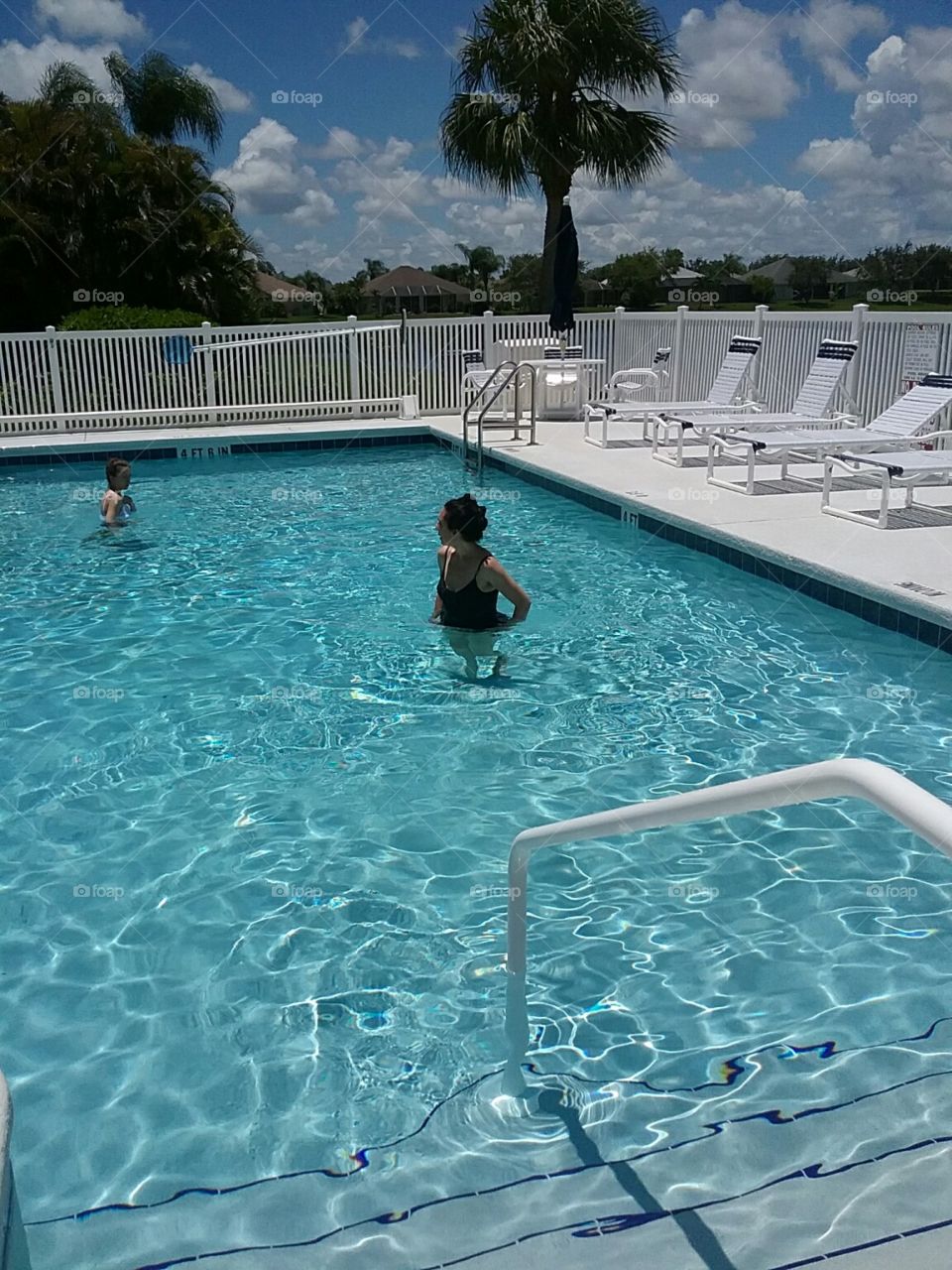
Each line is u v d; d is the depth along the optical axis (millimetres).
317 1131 2742
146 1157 2680
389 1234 2387
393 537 9641
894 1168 2471
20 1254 1513
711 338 14758
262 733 5395
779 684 5906
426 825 4449
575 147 22359
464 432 12992
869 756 4969
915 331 11117
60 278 28938
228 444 14789
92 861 4215
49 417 15211
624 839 4301
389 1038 3121
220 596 7809
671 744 5164
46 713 5715
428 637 6785
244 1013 3262
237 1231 2428
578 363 15586
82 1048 3115
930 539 7633
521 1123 2732
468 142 22797
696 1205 2395
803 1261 2191
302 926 3732
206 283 30141
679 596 7539
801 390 11688
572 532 9633
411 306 37438
